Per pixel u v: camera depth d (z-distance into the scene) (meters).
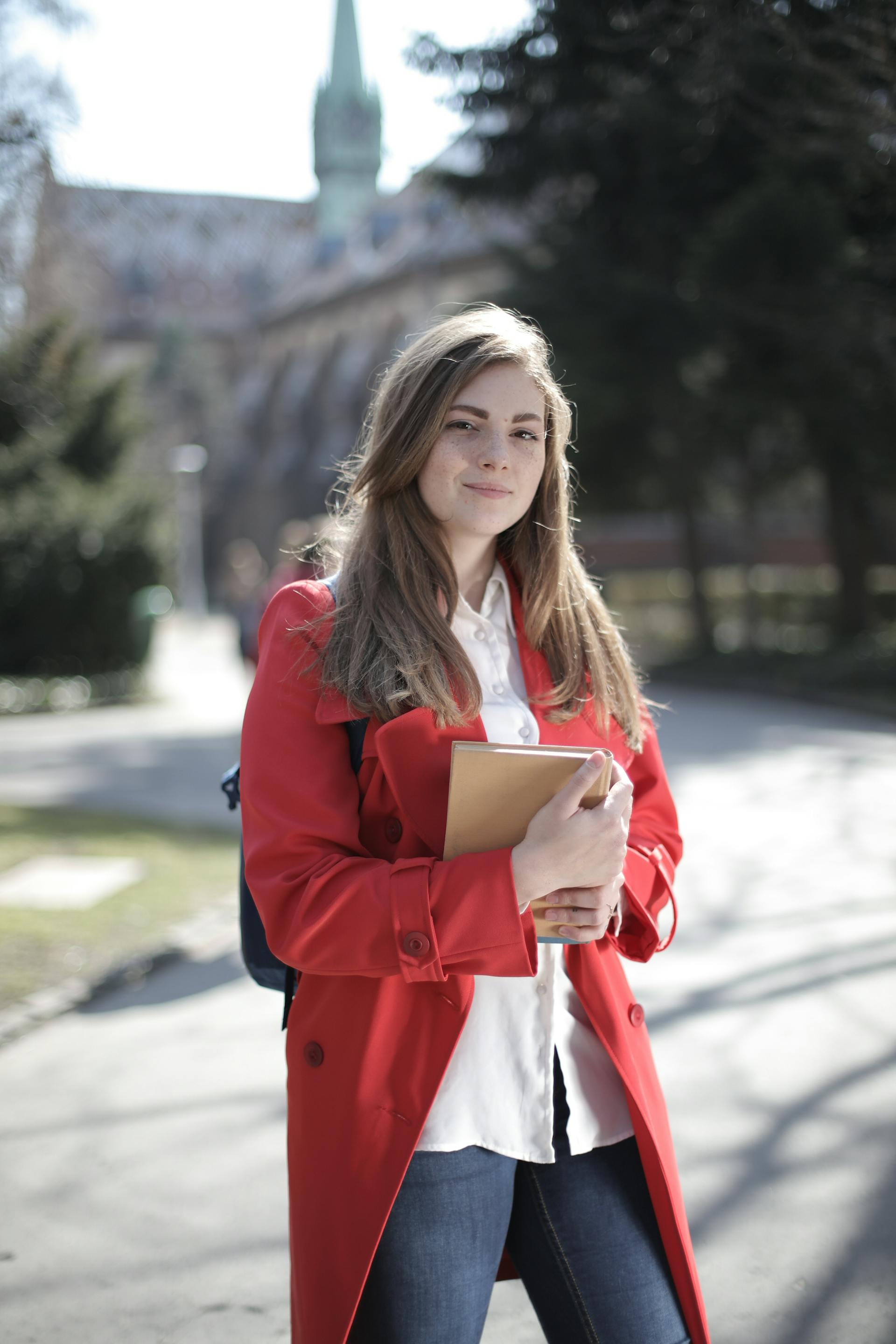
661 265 17.92
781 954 4.75
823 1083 3.53
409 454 1.44
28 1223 2.84
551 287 17.64
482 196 19.09
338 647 1.40
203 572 75.38
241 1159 3.16
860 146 6.43
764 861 6.36
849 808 7.76
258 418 75.06
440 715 1.38
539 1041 1.44
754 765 9.80
